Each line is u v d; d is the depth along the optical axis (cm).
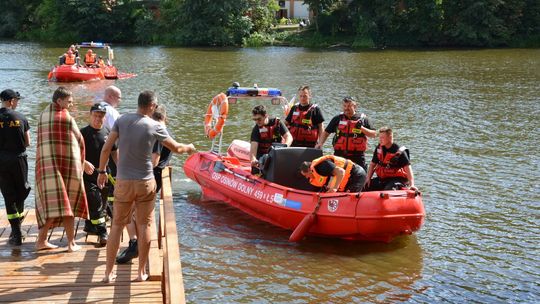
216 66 3650
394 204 893
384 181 962
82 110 2120
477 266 870
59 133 651
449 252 916
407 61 4003
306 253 905
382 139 948
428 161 1424
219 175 1120
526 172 1332
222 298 765
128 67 3572
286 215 968
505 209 1100
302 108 1073
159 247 742
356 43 5362
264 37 5541
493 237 974
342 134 1014
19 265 649
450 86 2747
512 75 3194
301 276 831
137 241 641
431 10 5366
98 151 699
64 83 2819
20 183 699
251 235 971
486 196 1170
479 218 1055
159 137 586
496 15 5456
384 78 3066
